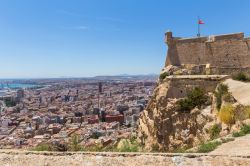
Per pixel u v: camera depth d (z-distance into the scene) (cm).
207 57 4003
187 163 1526
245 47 3825
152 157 1581
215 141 2130
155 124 3838
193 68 4034
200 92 3594
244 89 3206
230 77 3753
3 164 1631
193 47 4109
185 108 3581
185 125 3500
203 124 3177
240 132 2283
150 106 4172
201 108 3459
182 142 3409
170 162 1541
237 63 3847
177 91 3809
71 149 2142
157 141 3744
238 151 1752
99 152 1677
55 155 1675
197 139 3183
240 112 2686
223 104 2970
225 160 1519
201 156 1563
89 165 1582
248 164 1478
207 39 4062
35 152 1711
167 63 4312
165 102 3816
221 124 2812
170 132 3662
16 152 1722
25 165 1617
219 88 3362
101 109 19588
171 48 4272
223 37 3966
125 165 1556
